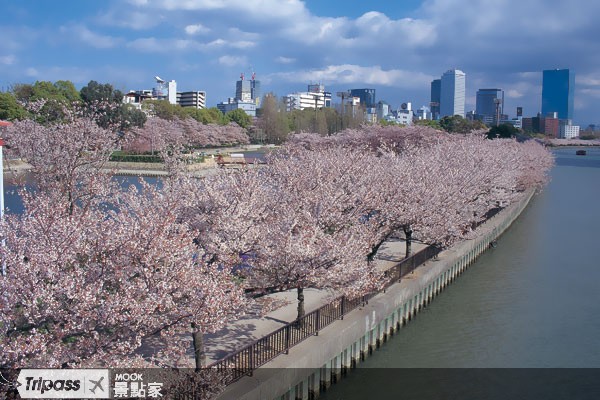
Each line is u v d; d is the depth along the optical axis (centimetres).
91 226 1781
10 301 1410
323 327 2522
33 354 1392
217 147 15775
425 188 3525
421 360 2873
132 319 1480
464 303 3806
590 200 9050
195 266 1830
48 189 3256
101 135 4106
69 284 1431
